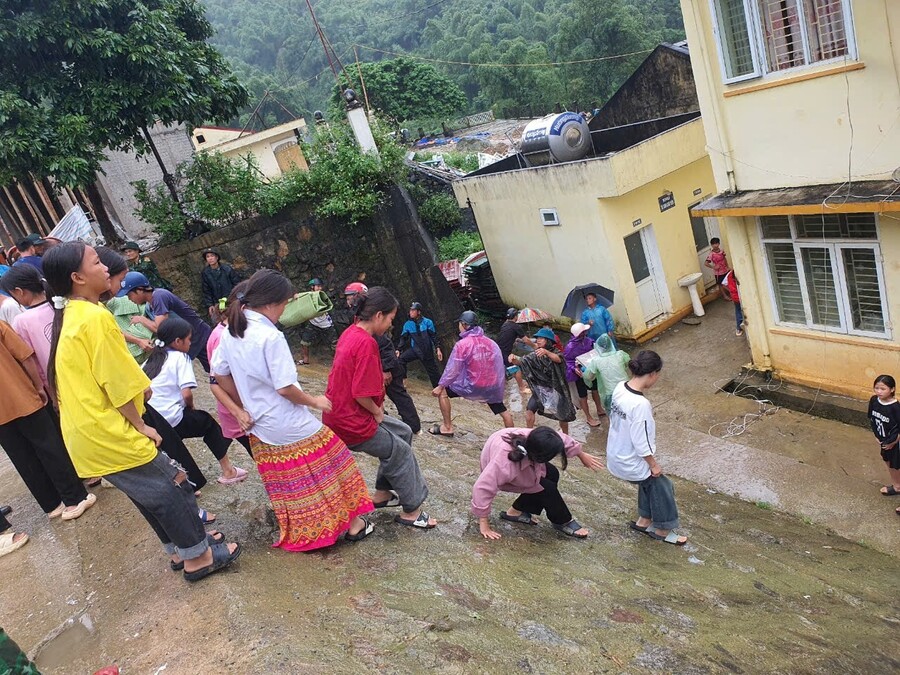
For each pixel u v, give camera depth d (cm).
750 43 782
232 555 366
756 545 564
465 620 342
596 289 1017
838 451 755
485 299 1588
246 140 2491
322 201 1098
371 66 4003
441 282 1187
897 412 619
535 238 1328
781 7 741
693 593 431
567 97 4547
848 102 718
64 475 452
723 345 1102
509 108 4569
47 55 947
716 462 777
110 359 296
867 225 758
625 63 4469
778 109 791
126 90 959
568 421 823
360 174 1095
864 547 595
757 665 347
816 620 425
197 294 1084
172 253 1062
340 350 381
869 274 779
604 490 652
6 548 433
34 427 434
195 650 299
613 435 514
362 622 323
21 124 895
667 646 350
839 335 835
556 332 1406
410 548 413
